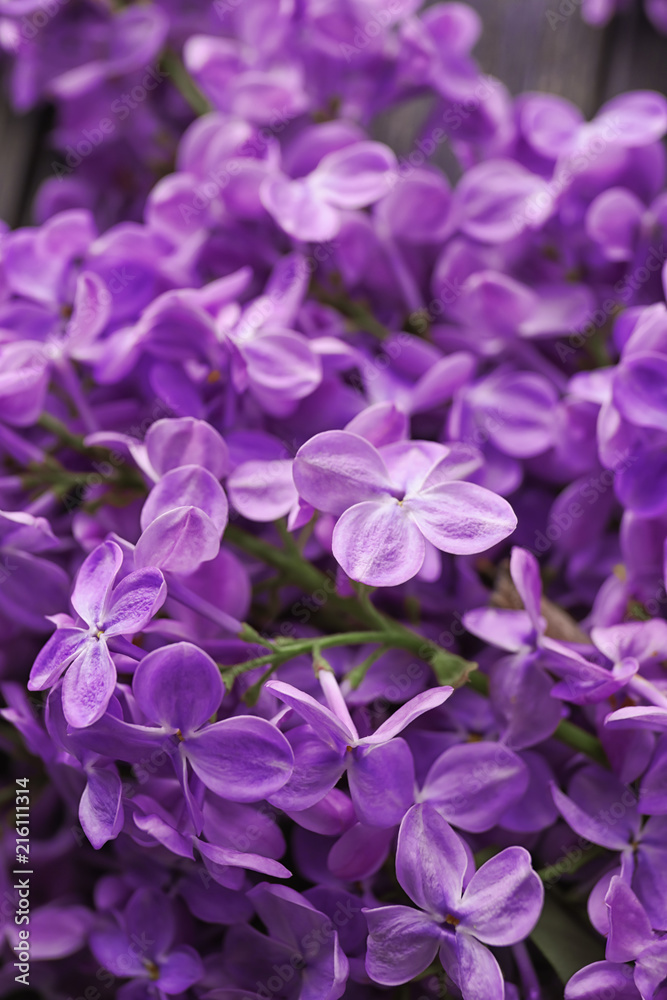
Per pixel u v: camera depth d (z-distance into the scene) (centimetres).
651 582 28
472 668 27
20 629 29
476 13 36
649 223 30
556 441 30
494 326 30
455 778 27
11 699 29
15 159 38
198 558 27
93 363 29
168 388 29
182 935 28
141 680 26
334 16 31
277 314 29
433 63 32
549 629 29
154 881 28
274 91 31
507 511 26
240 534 28
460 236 31
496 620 28
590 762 28
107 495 29
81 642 26
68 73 34
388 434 27
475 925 26
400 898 28
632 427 28
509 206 31
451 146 35
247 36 32
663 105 31
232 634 28
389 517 26
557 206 31
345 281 31
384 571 26
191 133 31
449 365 29
